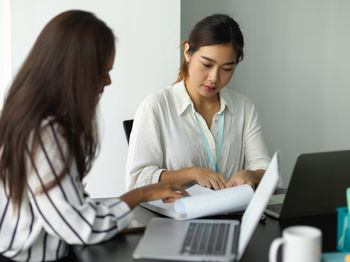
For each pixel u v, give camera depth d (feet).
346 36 11.72
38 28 8.07
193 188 4.95
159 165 5.83
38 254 3.75
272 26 10.87
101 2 8.27
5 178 3.65
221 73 5.56
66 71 3.59
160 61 8.75
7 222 3.77
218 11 10.21
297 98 11.50
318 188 4.09
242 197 4.29
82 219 3.58
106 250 3.51
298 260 2.76
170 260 3.21
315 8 11.27
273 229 3.93
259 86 11.00
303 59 11.37
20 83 3.65
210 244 3.41
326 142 12.07
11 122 3.55
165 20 8.67
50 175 3.49
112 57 3.92
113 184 8.82
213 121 6.20
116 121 8.66
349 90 12.05
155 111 5.95
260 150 6.36
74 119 3.67
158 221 4.06
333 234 3.78
